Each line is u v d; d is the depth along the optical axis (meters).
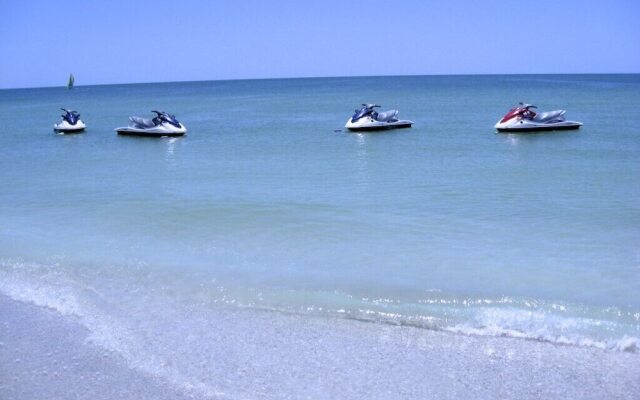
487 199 14.34
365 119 31.45
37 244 11.27
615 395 6.19
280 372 6.68
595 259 9.87
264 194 15.43
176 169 20.25
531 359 6.90
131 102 81.44
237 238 11.45
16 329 7.81
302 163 21.05
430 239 11.13
